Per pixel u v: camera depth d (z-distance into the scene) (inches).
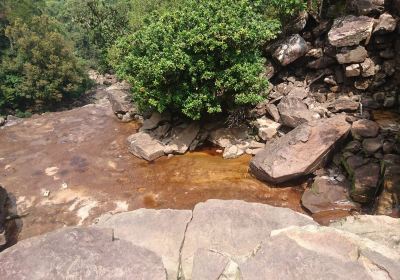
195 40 430.6
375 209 326.6
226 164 458.0
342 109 468.4
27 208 415.2
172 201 404.5
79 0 933.2
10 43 1337.4
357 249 144.9
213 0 476.1
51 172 482.0
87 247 147.7
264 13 523.2
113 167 480.4
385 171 345.1
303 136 407.5
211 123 517.0
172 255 163.0
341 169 406.6
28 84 1258.6
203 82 467.8
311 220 176.9
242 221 176.1
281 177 392.8
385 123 436.1
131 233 174.4
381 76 472.1
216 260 147.4
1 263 140.9
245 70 446.0
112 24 904.9
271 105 501.7
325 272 135.1
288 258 141.7
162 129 520.4
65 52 1321.4
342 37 464.1
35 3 1792.6
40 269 138.6
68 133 593.0
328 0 531.2
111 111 668.7
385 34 466.0
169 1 665.0
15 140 584.7
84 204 414.6
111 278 136.0
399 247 175.2
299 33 537.6
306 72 535.5
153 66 444.1
